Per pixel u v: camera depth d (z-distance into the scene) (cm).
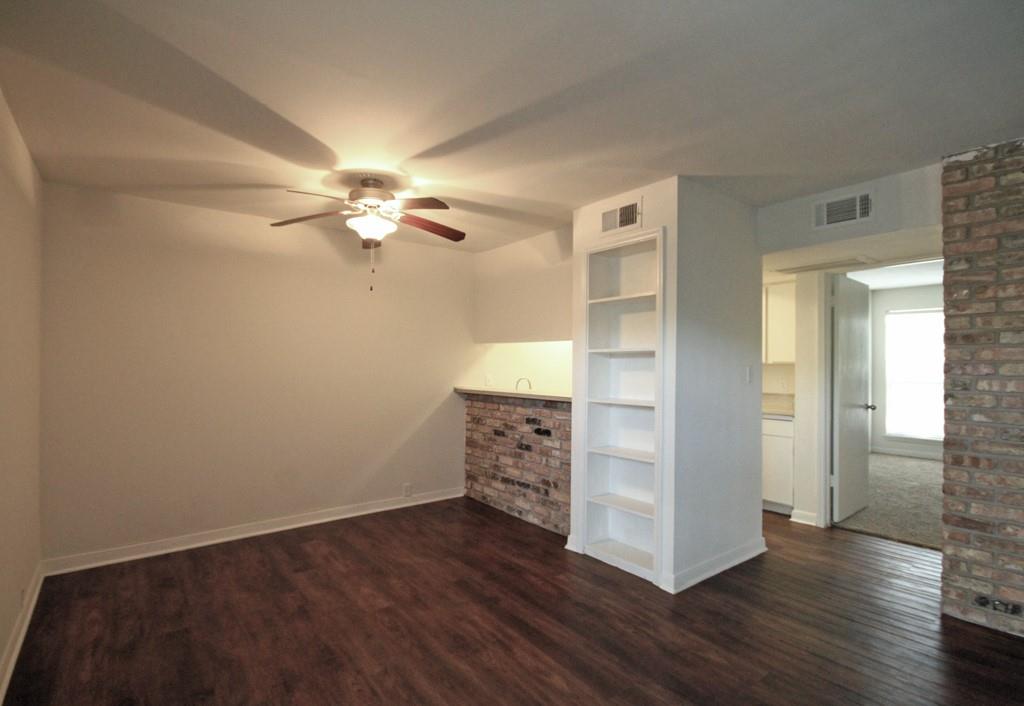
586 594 291
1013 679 213
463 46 176
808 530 405
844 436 430
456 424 504
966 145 255
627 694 204
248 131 242
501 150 262
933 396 725
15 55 181
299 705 198
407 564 334
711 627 255
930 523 421
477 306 515
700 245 312
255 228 395
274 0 152
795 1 152
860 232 309
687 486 304
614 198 336
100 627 254
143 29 167
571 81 199
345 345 437
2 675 206
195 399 369
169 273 360
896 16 159
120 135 247
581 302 361
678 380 299
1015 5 154
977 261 257
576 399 363
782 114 224
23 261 260
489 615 267
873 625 257
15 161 237
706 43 174
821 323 418
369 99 212
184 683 211
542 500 413
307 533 394
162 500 356
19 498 254
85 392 331
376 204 287
